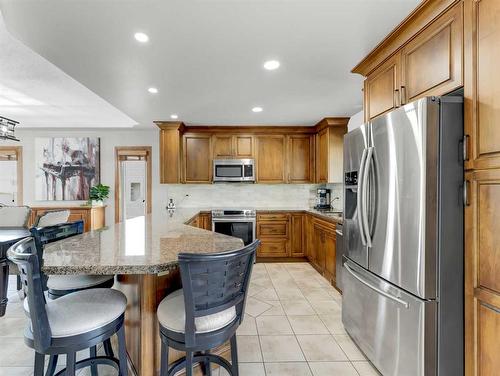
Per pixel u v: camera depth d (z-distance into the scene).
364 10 1.62
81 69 2.41
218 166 4.64
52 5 1.55
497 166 1.19
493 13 1.21
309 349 2.12
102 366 1.87
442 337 1.41
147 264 1.31
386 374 1.70
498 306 1.19
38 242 1.31
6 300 2.64
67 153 5.28
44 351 1.16
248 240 4.49
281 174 4.77
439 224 1.40
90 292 1.50
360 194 1.87
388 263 1.66
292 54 2.16
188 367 1.27
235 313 1.42
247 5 1.57
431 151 1.39
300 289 3.35
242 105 3.51
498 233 1.19
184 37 1.91
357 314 2.08
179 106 3.55
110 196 5.31
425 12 1.60
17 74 2.85
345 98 3.25
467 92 1.36
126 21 1.71
